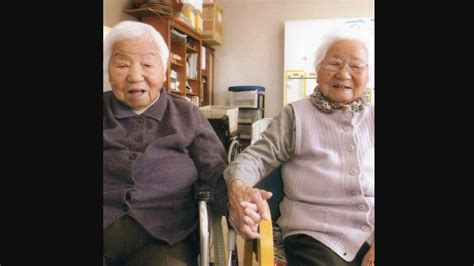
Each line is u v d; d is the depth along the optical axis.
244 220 0.78
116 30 0.90
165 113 0.98
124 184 0.88
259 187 0.99
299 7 2.88
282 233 0.95
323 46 0.90
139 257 0.88
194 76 2.87
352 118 0.88
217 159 0.97
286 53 2.70
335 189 0.88
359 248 0.84
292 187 0.92
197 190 0.90
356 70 0.87
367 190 0.87
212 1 2.93
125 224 0.87
